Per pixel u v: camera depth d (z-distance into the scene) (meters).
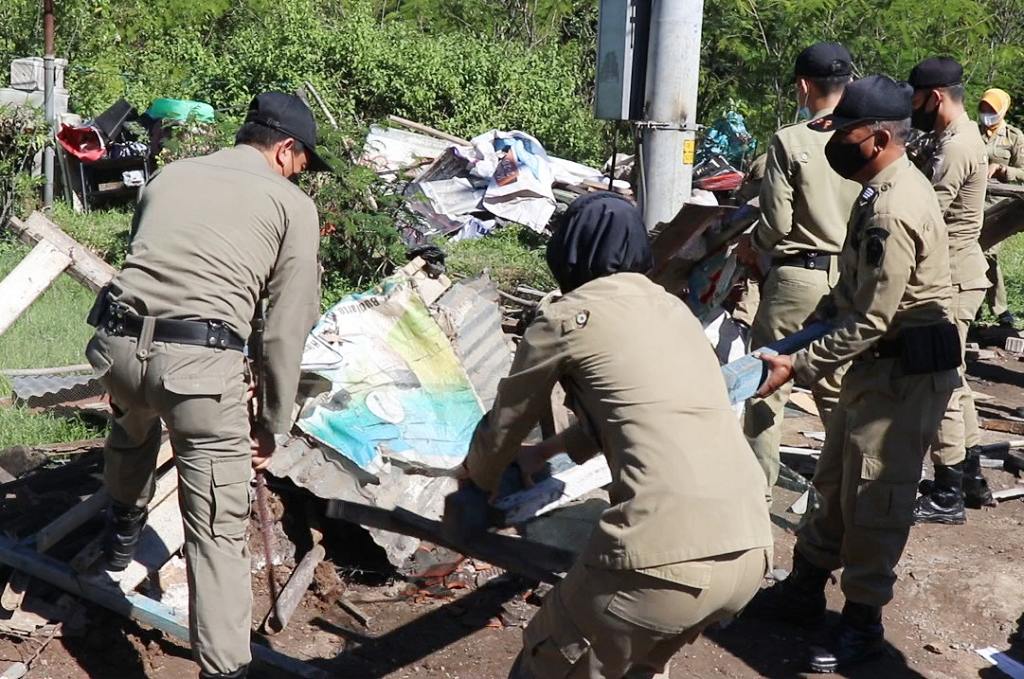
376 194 9.14
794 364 3.77
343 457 4.44
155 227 3.29
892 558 4.00
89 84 14.52
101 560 3.83
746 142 13.25
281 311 3.38
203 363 3.23
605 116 5.97
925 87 5.27
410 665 3.91
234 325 3.29
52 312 7.54
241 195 3.31
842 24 13.97
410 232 9.84
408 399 4.83
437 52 14.62
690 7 5.75
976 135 5.29
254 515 4.35
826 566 4.32
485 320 5.68
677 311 2.87
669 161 5.89
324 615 4.20
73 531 4.18
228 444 3.32
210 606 3.33
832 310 4.05
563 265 2.92
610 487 2.84
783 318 4.83
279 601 4.05
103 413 5.72
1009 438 6.93
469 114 14.47
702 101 14.71
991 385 8.46
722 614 2.78
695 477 2.69
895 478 3.93
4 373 6.08
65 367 6.32
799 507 5.16
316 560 4.31
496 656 4.00
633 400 2.73
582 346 2.77
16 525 4.31
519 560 3.00
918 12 13.98
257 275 3.32
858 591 4.03
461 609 4.26
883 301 3.66
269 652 3.73
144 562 3.95
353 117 13.39
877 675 4.08
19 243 9.47
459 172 11.87
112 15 17.20
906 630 4.46
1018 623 4.45
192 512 3.35
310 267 3.41
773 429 4.78
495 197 11.36
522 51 16.30
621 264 2.88
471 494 2.98
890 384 3.88
